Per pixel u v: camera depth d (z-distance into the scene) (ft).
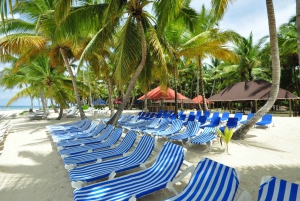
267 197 6.89
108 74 51.39
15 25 37.32
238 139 24.71
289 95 50.42
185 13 32.73
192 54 44.86
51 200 11.50
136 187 10.04
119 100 100.37
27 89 69.31
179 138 21.95
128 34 28.50
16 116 78.33
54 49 40.27
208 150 20.34
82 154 16.58
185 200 8.43
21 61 39.04
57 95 51.57
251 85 56.80
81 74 112.57
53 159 19.17
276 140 24.06
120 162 14.20
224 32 38.78
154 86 125.29
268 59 77.71
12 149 23.54
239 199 8.45
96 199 8.86
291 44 63.72
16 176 15.12
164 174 11.37
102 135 23.52
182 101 75.87
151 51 35.17
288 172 14.15
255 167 15.25
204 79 122.11
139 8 27.89
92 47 29.96
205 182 9.16
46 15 32.01
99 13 27.61
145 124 33.42
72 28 27.55
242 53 80.69
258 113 24.18
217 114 39.40
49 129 31.22
